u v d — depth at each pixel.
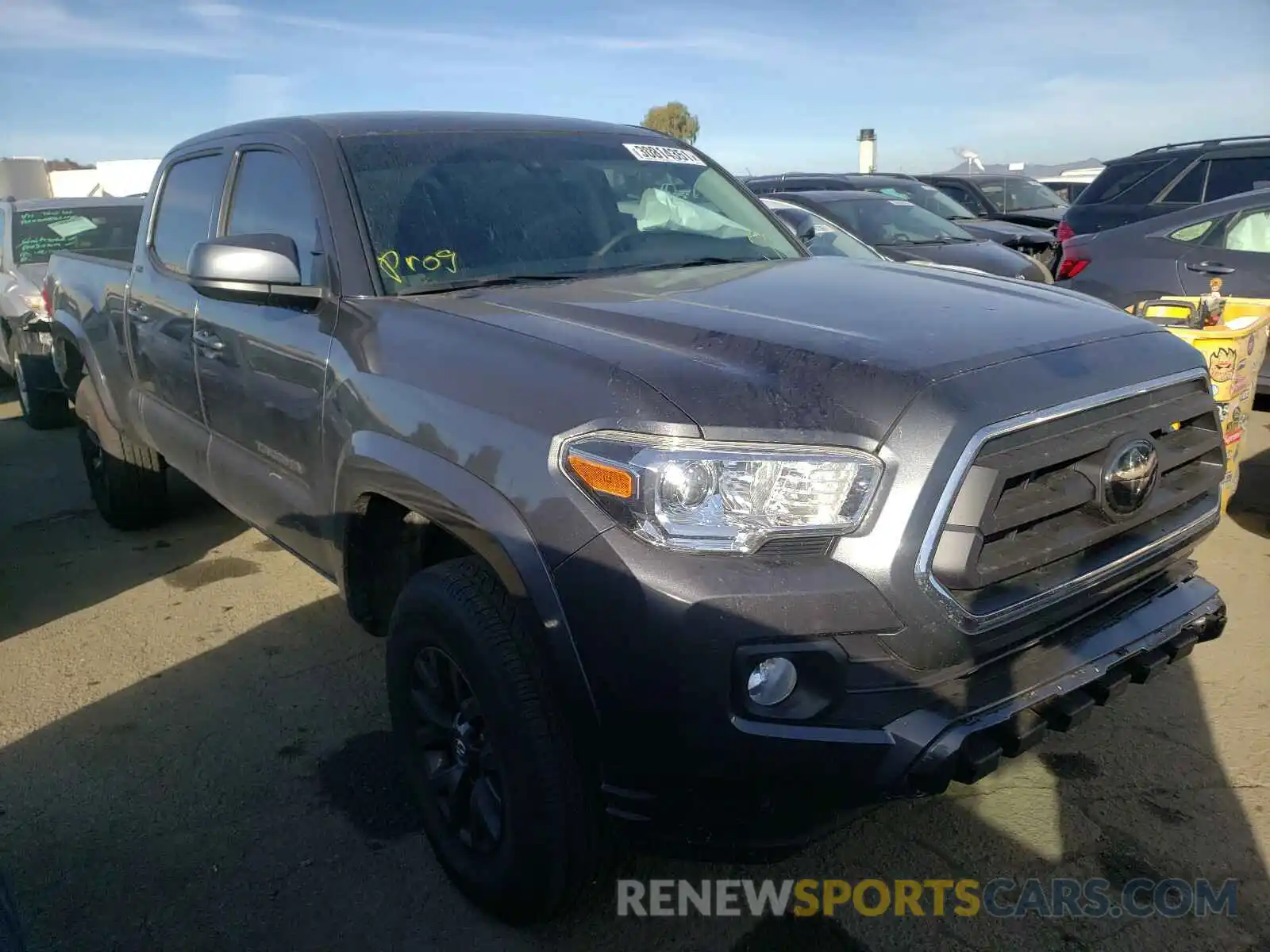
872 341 2.25
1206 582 2.80
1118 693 2.36
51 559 5.20
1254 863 2.71
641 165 3.84
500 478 2.26
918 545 2.00
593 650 2.09
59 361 5.73
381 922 2.61
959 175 16.45
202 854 2.87
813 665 2.01
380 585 3.02
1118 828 2.86
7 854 2.88
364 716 3.58
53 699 3.75
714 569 1.98
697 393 2.09
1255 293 7.00
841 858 2.78
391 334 2.77
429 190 3.27
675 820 2.16
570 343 2.38
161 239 4.43
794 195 9.48
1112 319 2.61
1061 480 2.27
